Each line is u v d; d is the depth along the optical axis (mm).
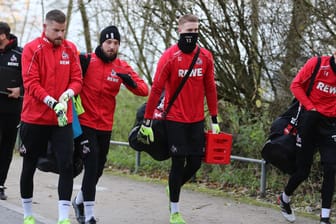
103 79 6391
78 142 6371
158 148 6918
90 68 6371
